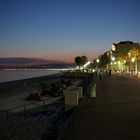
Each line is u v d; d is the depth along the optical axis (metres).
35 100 34.31
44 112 22.08
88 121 11.80
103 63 157.50
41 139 13.16
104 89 29.45
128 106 16.47
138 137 8.94
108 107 16.06
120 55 112.75
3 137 13.98
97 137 9.02
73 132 9.77
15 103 32.00
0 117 20.53
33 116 20.56
